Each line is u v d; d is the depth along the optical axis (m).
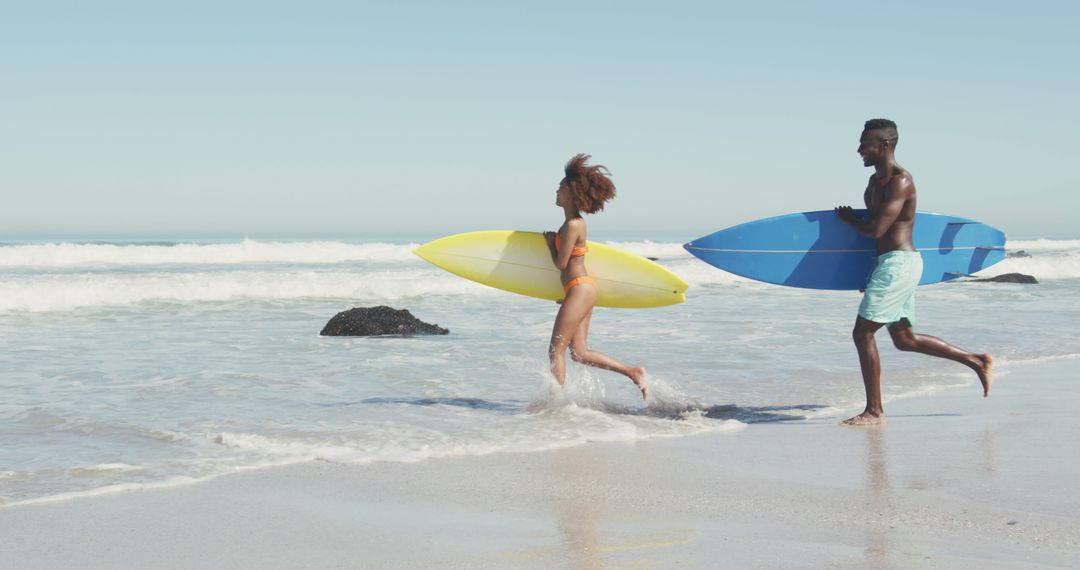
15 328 12.43
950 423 6.14
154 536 3.64
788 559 3.27
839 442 5.54
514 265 7.23
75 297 15.73
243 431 5.83
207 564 3.30
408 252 31.11
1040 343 10.79
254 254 29.58
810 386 7.84
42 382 7.86
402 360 9.50
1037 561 3.22
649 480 4.56
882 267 6.08
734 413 6.62
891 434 5.78
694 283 22.22
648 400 6.70
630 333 11.89
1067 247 50.56
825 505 4.06
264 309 15.46
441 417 6.36
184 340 11.16
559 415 6.36
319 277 19.11
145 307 15.55
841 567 3.17
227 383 7.87
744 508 4.02
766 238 6.92
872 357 6.18
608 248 7.00
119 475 4.67
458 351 10.30
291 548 3.48
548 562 3.27
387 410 6.65
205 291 17.08
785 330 12.25
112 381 7.93
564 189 6.45
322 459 5.04
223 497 4.25
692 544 3.47
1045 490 4.29
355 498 4.23
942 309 15.50
